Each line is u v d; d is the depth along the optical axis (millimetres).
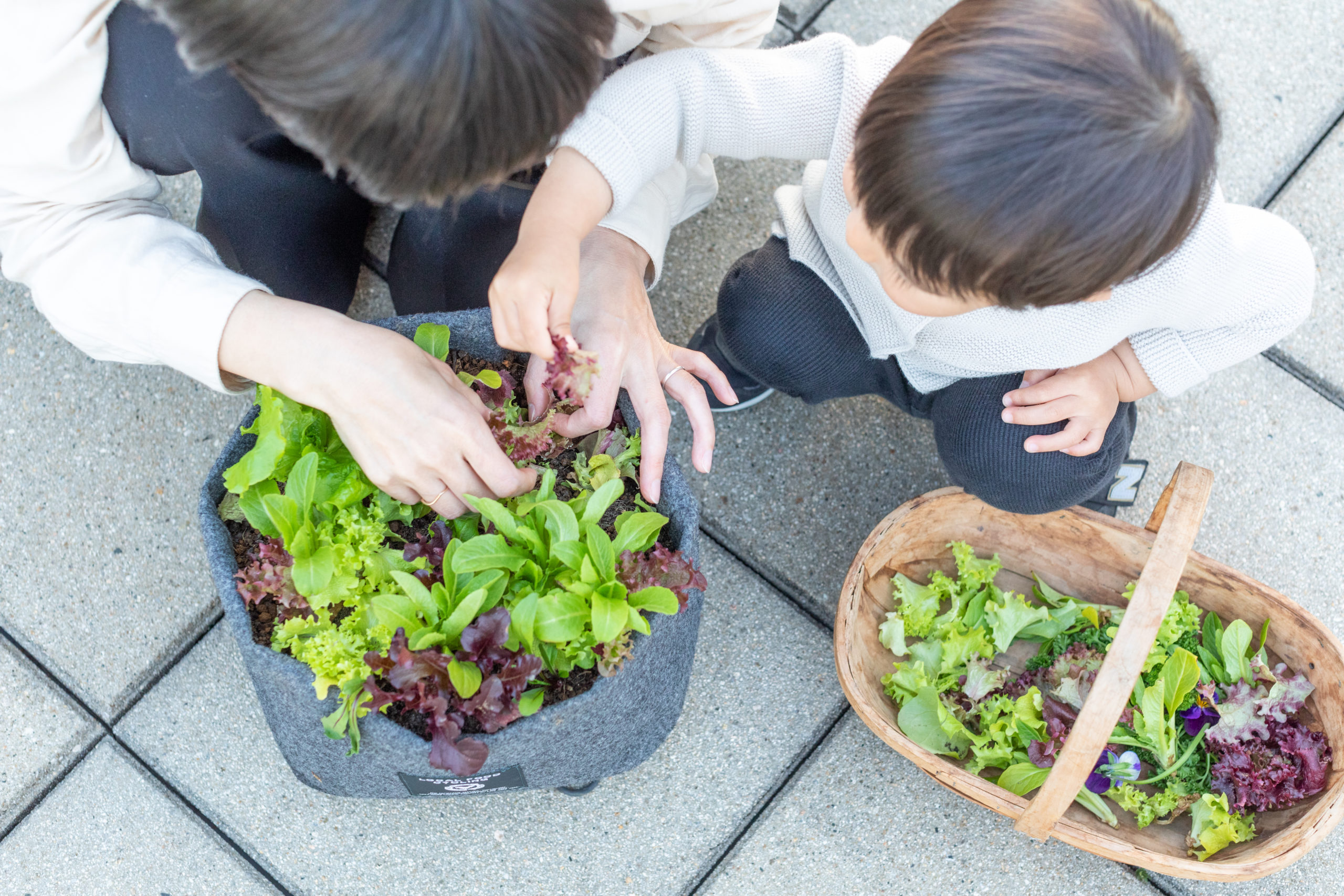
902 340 1170
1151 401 1491
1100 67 725
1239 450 1474
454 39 575
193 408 1430
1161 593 968
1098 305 1028
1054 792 999
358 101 598
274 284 1318
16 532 1375
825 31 1583
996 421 1211
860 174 813
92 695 1342
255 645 899
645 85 973
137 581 1374
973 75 740
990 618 1271
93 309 906
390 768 986
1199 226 943
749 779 1349
